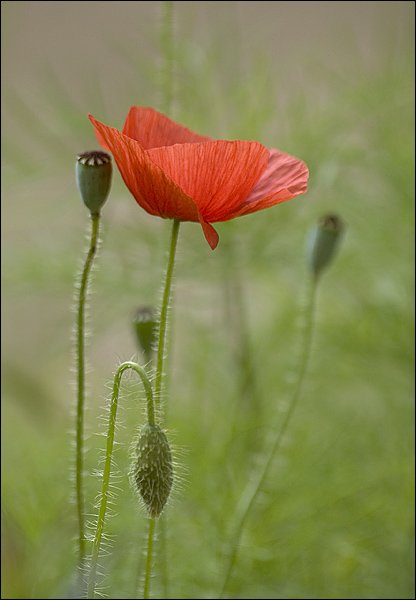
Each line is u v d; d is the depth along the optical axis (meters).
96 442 1.07
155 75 1.10
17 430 1.13
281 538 1.04
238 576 1.01
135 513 1.02
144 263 1.10
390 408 1.09
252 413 1.09
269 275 1.13
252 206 0.86
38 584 1.03
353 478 1.06
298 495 1.05
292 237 1.11
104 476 0.85
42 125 1.12
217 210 0.86
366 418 1.09
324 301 1.12
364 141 1.12
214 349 1.12
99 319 1.12
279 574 1.03
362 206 1.12
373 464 1.07
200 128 1.12
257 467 1.03
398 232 1.11
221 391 1.11
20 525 1.05
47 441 1.11
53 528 1.05
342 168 1.12
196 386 1.10
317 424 1.08
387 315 1.10
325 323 1.11
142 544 0.97
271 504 1.04
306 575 1.03
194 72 1.11
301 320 0.99
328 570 1.04
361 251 1.12
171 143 0.88
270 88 1.12
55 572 1.03
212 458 1.06
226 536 1.01
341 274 1.12
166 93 0.97
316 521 1.04
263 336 1.12
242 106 1.12
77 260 1.13
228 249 1.11
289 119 1.11
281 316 1.11
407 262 1.11
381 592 1.02
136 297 1.11
